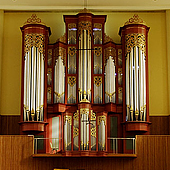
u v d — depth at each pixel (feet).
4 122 70.64
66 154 60.44
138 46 67.41
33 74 66.33
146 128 65.16
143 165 60.95
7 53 72.95
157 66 72.54
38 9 73.26
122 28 68.69
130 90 66.13
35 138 63.72
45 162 61.52
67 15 69.62
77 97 66.85
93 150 60.70
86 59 67.72
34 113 65.05
